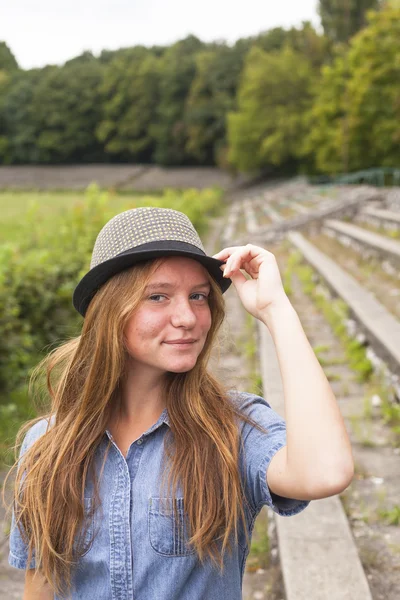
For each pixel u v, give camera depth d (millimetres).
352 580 2502
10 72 91812
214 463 1233
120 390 1336
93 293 1322
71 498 1240
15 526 1371
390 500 3281
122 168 71000
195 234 1293
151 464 1260
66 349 1480
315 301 8406
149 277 1222
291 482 1110
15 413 4910
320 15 52781
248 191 54188
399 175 29125
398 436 4023
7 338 5262
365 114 32812
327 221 16953
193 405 1269
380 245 9977
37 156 75750
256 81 50000
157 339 1245
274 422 1280
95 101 74438
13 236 16359
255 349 6352
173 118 67812
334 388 4988
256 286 1312
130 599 1207
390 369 4867
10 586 3078
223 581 1249
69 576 1261
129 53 76250
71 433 1274
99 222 11406
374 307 6328
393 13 32469
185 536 1208
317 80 48250
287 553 2701
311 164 48531
